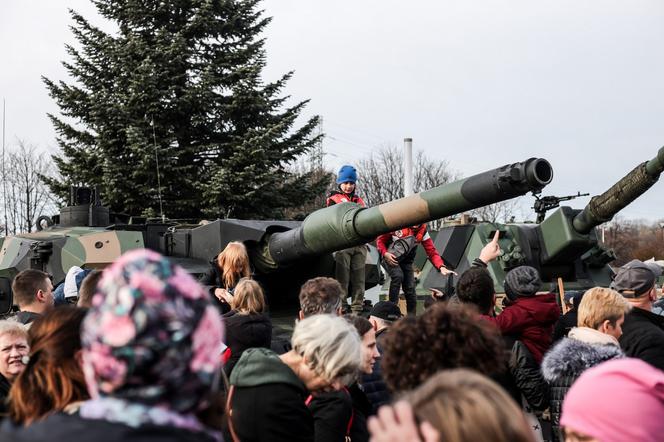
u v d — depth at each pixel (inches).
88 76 945.5
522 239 491.5
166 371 82.1
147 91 887.1
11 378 189.0
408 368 137.8
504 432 79.5
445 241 519.2
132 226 441.1
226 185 892.6
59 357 131.0
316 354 176.6
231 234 383.9
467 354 136.6
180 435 81.9
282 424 176.7
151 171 888.9
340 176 385.7
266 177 921.5
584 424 111.5
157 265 85.3
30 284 261.9
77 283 348.5
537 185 249.8
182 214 963.3
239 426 181.0
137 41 885.2
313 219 340.8
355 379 205.3
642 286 250.1
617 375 112.9
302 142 1034.7
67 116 965.8
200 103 908.6
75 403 126.0
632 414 109.2
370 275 452.4
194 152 947.3
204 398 86.4
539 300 248.5
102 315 82.5
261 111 962.7
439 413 81.7
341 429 193.9
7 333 190.5
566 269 508.7
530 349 244.1
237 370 184.7
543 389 225.9
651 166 397.4
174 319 82.4
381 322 271.6
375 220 305.7
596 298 214.5
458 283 252.2
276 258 370.9
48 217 529.7
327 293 231.3
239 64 970.7
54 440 81.6
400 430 84.1
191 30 938.1
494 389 84.0
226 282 305.7
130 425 81.4
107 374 82.0
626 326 232.7
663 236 2493.8
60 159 984.9
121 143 931.3
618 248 2605.8
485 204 269.0
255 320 237.1
